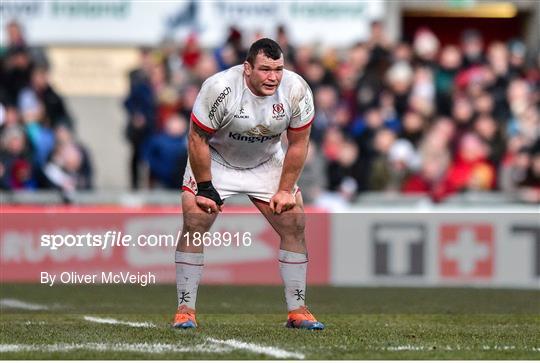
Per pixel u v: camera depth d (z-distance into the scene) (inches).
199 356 872.3
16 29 2124.8
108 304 1327.5
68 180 1920.5
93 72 2391.7
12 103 2064.5
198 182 1010.1
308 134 1010.1
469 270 1589.6
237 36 2121.1
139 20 2389.3
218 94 979.9
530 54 2433.6
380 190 1961.1
